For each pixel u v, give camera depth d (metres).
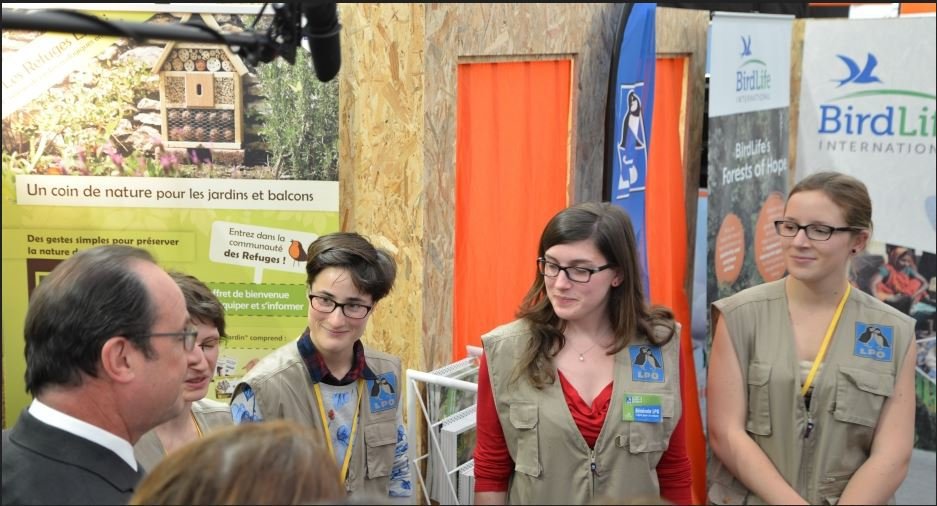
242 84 3.28
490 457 2.43
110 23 1.51
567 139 4.20
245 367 3.43
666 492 2.44
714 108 4.47
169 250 3.35
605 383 2.36
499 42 3.63
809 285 2.50
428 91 3.32
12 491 1.48
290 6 1.76
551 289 2.35
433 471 3.24
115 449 1.57
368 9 3.34
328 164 3.36
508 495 2.43
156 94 3.27
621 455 2.31
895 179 5.41
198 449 1.18
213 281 3.39
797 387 2.47
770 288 2.60
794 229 2.48
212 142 3.31
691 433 4.91
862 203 2.44
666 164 5.01
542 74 3.99
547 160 4.10
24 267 3.31
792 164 5.68
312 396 2.46
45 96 3.23
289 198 3.36
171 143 3.30
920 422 5.58
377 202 3.46
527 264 4.12
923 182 5.33
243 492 1.13
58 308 1.53
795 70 5.59
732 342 2.56
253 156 3.33
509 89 3.81
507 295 4.01
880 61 5.36
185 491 1.14
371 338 3.54
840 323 2.50
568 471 2.32
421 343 3.44
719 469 2.60
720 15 4.48
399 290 3.46
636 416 2.31
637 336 2.41
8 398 3.33
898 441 2.44
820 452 2.46
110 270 1.56
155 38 1.57
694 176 5.29
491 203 3.81
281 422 1.24
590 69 4.24
